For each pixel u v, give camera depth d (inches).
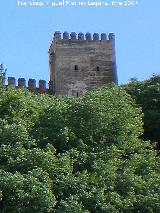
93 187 1363.2
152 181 1472.7
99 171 1422.2
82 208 1300.4
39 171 1304.1
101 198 1332.4
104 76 4099.4
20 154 1373.0
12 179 1268.5
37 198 1258.0
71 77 4065.0
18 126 1437.0
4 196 1274.6
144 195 1432.1
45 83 4033.0
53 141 1497.3
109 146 1567.4
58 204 1310.3
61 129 1508.4
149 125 2135.8
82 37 4131.4
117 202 1354.6
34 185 1267.2
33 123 1558.8
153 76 2474.2
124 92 1784.0
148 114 2158.0
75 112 1579.7
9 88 1654.8
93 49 4124.0
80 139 1521.9
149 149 1787.6
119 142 1605.6
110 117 1596.9
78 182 1343.5
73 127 1557.6
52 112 1578.5
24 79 3951.8
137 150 1643.7
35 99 1763.0
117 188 1424.7
